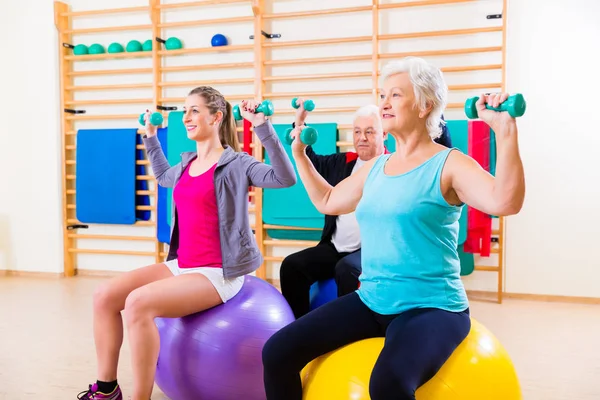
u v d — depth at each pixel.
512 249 3.73
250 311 1.85
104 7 4.36
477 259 3.81
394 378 1.21
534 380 2.31
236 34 4.13
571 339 2.86
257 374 1.80
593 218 3.60
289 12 3.94
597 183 3.58
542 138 3.65
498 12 3.67
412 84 1.39
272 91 4.09
